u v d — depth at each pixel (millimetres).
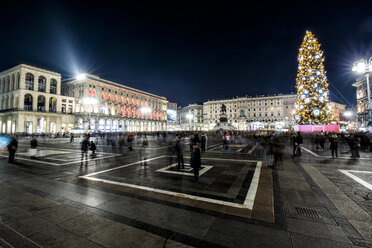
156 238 3748
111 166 11117
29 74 59688
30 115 57156
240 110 110250
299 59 35719
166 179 8227
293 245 3490
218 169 10234
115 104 81438
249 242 3590
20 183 7539
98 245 3541
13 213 4809
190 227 4156
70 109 69562
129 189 6809
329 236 3791
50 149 20438
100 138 42312
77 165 11391
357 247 3424
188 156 15281
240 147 22000
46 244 3564
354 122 87375
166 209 5098
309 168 10406
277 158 11070
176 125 138000
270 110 103250
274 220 4473
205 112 121938
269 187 7051
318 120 34938
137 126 92188
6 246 3521
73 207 5199
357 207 5238
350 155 15445
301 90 36125
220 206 5305
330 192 6484
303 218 4578
